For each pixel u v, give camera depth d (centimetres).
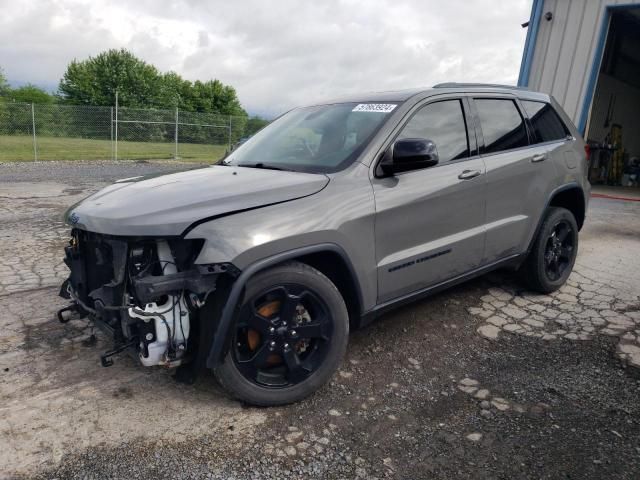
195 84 4966
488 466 222
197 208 242
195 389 283
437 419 257
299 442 239
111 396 274
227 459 227
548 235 413
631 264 526
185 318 243
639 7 974
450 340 348
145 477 215
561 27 1085
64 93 4403
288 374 266
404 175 305
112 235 238
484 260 365
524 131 398
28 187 1060
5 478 212
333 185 276
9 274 468
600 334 354
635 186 1496
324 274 290
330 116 351
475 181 341
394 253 301
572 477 213
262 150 357
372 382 294
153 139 2092
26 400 269
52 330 351
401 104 323
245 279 234
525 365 313
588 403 270
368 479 215
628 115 1748
